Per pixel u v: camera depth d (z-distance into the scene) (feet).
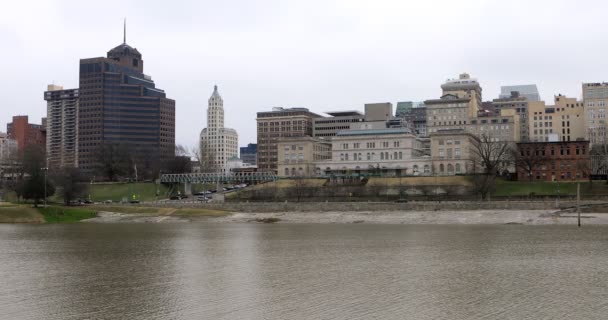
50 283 200.34
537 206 503.20
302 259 253.24
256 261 248.73
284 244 314.35
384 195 626.23
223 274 215.92
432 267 227.61
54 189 621.31
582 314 152.15
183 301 171.22
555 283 192.44
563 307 159.63
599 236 335.06
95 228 445.78
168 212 560.61
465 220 467.11
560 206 499.92
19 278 210.38
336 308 161.17
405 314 154.30
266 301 170.19
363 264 236.84
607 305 161.38
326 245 306.76
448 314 153.89
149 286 193.77
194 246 307.99
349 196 637.30
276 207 571.69
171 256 267.18
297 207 565.12
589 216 459.32
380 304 165.27
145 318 152.76
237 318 152.05
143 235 377.50
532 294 175.94
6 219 506.07
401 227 429.38
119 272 222.28
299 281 200.23
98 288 191.21
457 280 199.62
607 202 502.38
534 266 226.99
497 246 292.20
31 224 493.36
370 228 421.59
